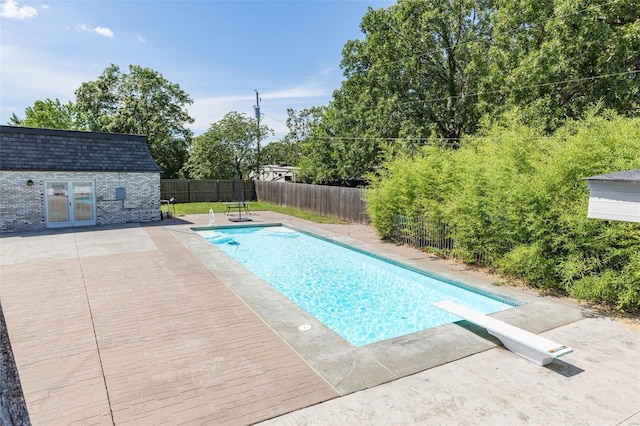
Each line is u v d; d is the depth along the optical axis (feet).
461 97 56.80
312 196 63.67
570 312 19.39
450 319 21.48
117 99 96.68
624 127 20.83
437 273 27.14
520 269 24.14
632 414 10.97
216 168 96.73
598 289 18.78
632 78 35.88
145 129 96.58
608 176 12.65
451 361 14.17
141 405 11.11
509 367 13.74
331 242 40.40
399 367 13.62
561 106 40.73
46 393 11.69
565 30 36.78
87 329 16.65
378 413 10.86
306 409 11.02
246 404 11.22
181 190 79.82
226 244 41.63
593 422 10.58
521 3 43.83
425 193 34.01
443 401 11.52
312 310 22.94
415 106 59.57
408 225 35.99
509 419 10.67
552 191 22.04
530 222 23.08
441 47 60.08
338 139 72.02
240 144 100.99
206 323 17.47
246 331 16.63
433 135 52.24
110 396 11.56
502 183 24.80
